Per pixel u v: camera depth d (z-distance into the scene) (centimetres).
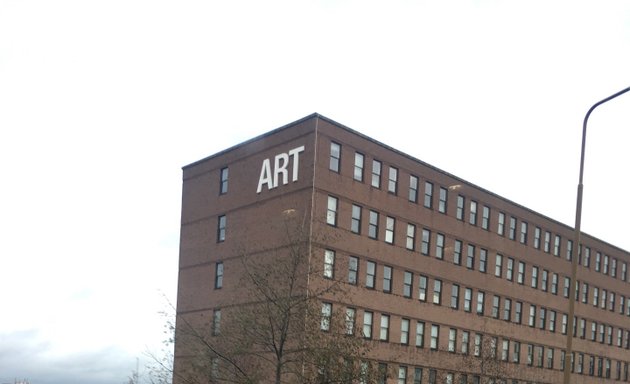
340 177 4297
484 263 5503
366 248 4394
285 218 4238
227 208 4769
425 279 4884
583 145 1691
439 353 4888
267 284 2339
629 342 7562
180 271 5078
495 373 4294
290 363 2405
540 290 6144
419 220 4878
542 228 6269
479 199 5516
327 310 2767
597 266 7131
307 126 4247
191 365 2377
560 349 6328
